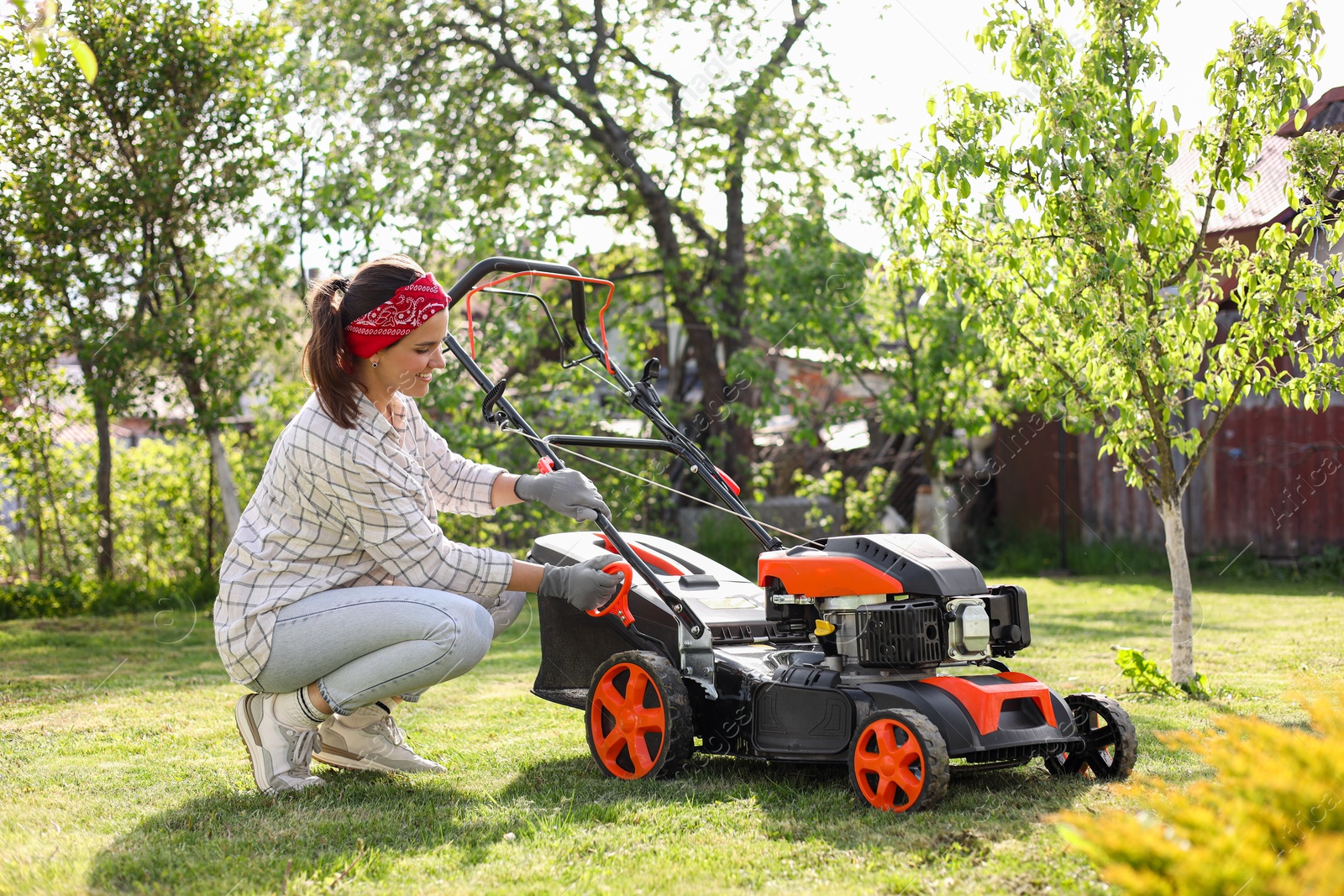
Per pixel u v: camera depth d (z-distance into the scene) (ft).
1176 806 6.38
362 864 7.88
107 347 27.71
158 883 7.52
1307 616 22.84
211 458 33.17
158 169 26.53
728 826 8.79
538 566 10.00
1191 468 14.92
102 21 25.85
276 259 27.86
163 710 14.69
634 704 10.70
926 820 8.71
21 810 9.54
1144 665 14.82
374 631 9.27
